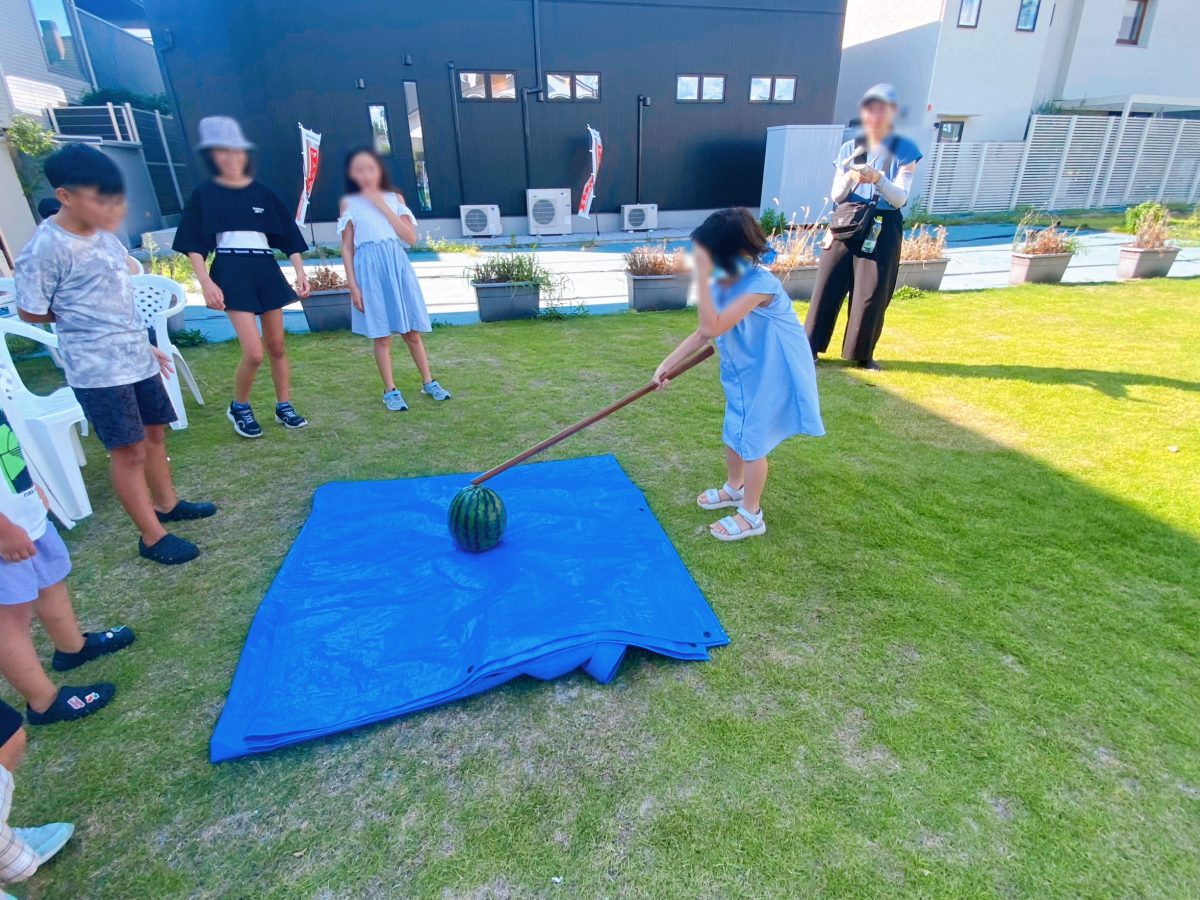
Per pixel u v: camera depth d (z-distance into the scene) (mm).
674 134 14180
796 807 1649
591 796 1690
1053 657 2135
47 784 1730
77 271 2219
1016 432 3869
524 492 3092
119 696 2018
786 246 7824
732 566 2617
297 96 11688
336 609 2283
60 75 13188
